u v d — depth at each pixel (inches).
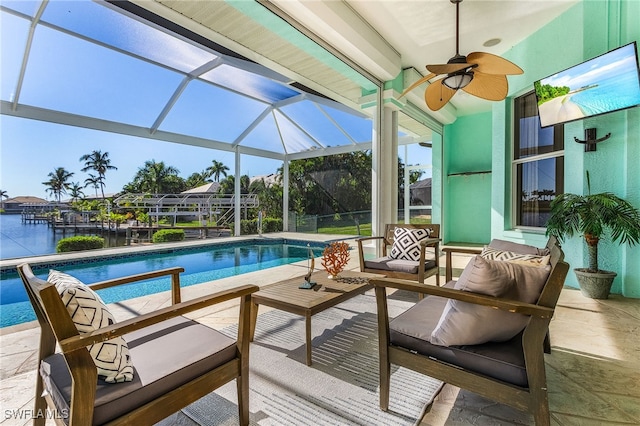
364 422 55.9
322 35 140.9
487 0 133.1
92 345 38.5
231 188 414.6
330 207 427.8
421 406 60.1
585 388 65.6
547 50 153.3
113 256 252.7
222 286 147.8
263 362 77.3
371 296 133.6
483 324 49.6
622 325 98.8
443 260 224.2
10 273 201.6
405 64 195.0
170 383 44.8
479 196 289.7
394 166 209.0
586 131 135.9
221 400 62.7
